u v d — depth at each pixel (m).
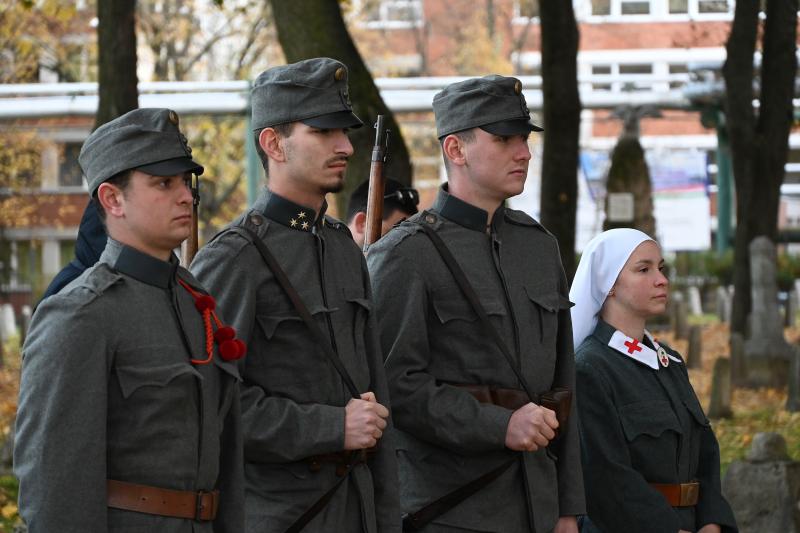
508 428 8.41
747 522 14.06
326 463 7.92
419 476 8.77
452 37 80.12
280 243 8.11
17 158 65.38
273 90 8.13
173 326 6.96
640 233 9.80
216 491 7.11
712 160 73.56
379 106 22.78
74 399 6.57
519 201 68.19
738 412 25.84
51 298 6.74
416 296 8.70
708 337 42.03
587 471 9.39
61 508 6.48
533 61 79.31
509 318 8.83
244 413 7.82
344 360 8.09
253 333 8.00
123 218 6.91
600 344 9.70
